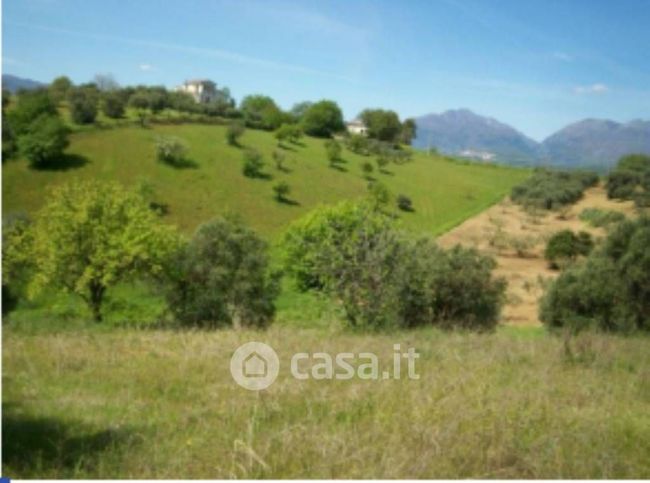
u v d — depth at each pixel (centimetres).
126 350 1036
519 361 976
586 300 1916
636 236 1878
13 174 6931
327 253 1688
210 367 902
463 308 1883
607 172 7538
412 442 550
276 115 11462
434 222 7656
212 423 639
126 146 7988
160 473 504
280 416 667
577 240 5141
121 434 591
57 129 7150
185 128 9206
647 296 1817
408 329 1667
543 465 519
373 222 1738
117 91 10294
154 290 3016
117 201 2950
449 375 835
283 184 7731
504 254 5759
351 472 496
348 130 13462
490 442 556
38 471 500
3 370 845
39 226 2984
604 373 888
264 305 2808
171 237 2911
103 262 2823
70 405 687
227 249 2862
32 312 3023
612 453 548
